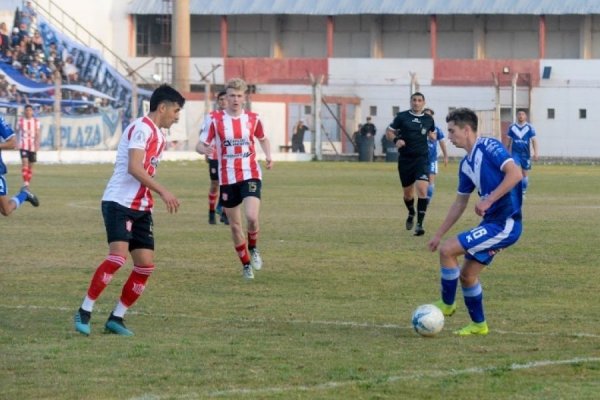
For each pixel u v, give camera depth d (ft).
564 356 63.21
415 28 483.10
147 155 70.64
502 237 69.05
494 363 61.36
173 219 159.12
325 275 99.60
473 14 463.01
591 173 317.83
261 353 64.28
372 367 60.34
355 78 462.60
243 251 97.96
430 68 453.99
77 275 99.04
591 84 430.61
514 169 67.46
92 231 139.64
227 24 494.18
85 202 189.57
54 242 126.52
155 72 465.88
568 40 467.11
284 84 453.17
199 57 485.97
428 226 149.28
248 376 58.18
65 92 367.25
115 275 98.89
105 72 394.73
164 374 58.75
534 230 142.72
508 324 74.28
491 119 417.08
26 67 366.22
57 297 86.38
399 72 457.68
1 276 98.12
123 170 70.74
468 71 449.89
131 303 71.41
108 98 373.81
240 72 469.16
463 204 71.10
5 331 71.77
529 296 87.25
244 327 73.41
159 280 96.22
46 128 351.05
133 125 70.74
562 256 113.70
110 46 479.82
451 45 481.46
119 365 61.05
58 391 55.06
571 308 81.10
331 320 76.18
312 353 64.28
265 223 152.35
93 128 368.07
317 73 465.88
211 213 151.23
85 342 67.97
